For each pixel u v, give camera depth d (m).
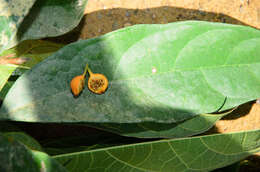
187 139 0.49
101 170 0.48
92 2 0.60
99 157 0.47
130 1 0.61
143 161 0.48
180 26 0.45
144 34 0.44
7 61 0.52
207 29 0.45
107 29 0.60
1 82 0.50
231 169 0.57
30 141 0.48
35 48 0.53
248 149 0.50
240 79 0.45
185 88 0.44
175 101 0.44
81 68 0.43
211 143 0.49
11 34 0.42
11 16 0.42
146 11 0.61
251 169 0.62
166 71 0.44
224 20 0.62
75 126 0.57
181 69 0.45
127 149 0.48
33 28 0.46
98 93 0.43
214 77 0.45
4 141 0.39
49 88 0.42
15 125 0.51
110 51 0.44
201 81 0.45
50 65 0.43
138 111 0.43
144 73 0.44
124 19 0.60
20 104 0.41
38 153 0.40
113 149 0.48
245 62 0.45
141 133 0.49
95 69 0.43
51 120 0.41
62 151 0.51
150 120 0.43
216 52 0.45
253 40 0.45
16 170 0.39
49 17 0.46
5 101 0.41
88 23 0.60
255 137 0.50
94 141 0.53
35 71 0.42
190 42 0.45
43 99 0.42
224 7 0.63
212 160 0.49
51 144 0.53
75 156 0.47
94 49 0.44
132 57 0.44
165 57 0.45
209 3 0.62
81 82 0.43
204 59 0.45
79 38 0.59
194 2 0.62
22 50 0.52
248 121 0.62
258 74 0.45
